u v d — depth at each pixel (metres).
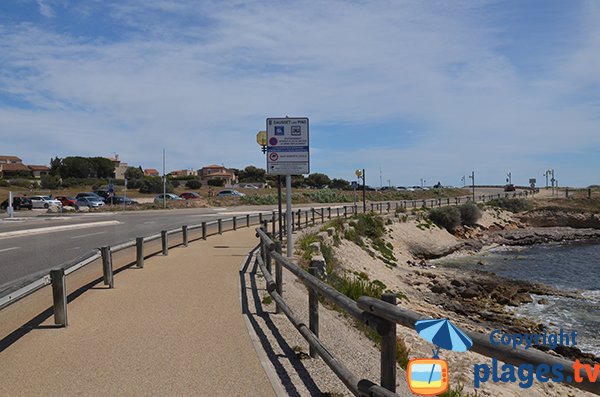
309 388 5.25
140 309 8.46
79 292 9.88
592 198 74.06
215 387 5.17
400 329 11.46
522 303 22.88
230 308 8.58
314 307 5.98
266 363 5.87
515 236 50.66
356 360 6.78
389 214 43.19
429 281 27.22
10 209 39.59
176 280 11.24
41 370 5.64
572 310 21.58
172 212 48.28
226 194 73.25
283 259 7.46
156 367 5.73
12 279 12.23
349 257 25.91
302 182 108.25
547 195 85.50
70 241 21.75
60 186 93.38
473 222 51.91
